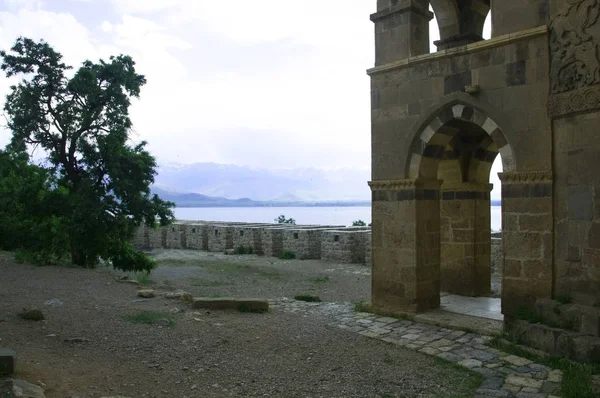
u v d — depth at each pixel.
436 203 12.27
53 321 9.70
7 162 21.48
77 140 21.73
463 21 13.38
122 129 21.52
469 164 14.16
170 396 6.60
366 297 16.66
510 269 9.90
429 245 12.03
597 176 8.60
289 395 6.94
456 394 7.11
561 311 8.82
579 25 8.86
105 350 8.29
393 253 12.16
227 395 6.81
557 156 9.30
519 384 7.47
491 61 10.32
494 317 11.29
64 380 6.52
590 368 7.77
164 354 8.35
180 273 23.27
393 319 11.66
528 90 9.72
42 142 21.38
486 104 10.38
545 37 9.45
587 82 8.71
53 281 14.66
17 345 7.90
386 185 12.25
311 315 12.21
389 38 12.33
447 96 11.05
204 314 11.49
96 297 12.59
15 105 20.59
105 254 21.41
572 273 9.02
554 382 7.54
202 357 8.34
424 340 9.89
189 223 38.62
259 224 35.69
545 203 9.42
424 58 11.34
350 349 9.29
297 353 8.91
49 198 20.84
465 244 14.16
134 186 21.23
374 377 7.79
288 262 26.83
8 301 11.07
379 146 12.49
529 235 9.64
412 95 11.75
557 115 9.21
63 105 20.95
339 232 26.20
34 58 20.14
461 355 8.91
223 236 33.16
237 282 20.52
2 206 21.97
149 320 10.34
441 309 12.12
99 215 20.22
